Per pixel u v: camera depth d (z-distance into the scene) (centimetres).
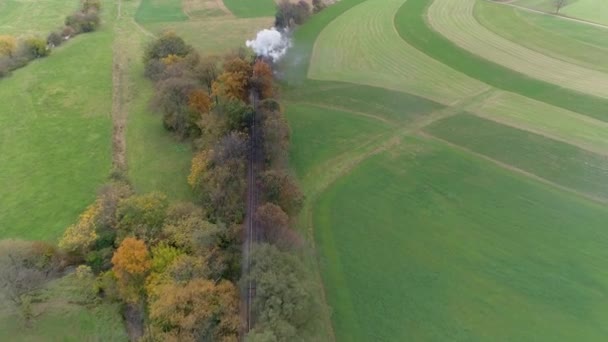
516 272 6581
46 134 9481
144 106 10381
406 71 12062
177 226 6203
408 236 7162
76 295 6000
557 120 9988
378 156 8925
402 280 6444
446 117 10144
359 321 5869
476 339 5706
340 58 12675
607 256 6819
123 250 5609
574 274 6544
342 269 6588
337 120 10038
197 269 5488
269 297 5012
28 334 5566
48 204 7662
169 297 5038
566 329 5828
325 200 7850
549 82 11475
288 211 6975
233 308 5084
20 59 12406
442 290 6309
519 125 9825
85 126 9731
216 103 8931
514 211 7638
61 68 12188
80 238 6494
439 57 12719
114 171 8206
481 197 7931
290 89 11231
